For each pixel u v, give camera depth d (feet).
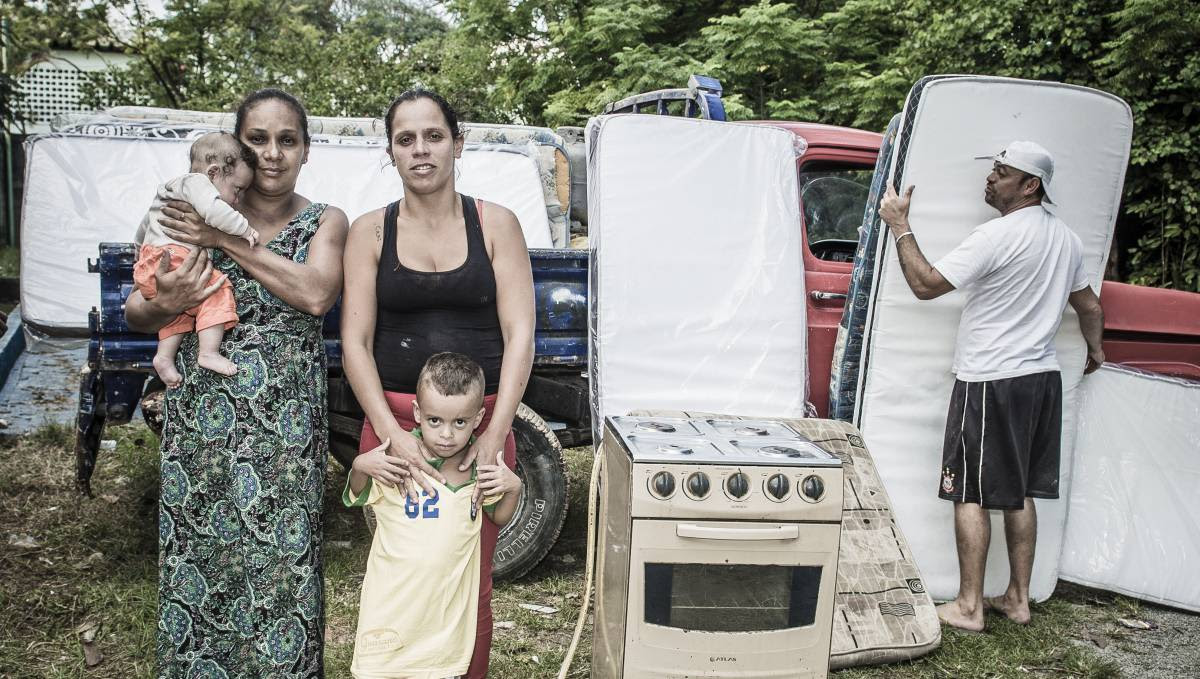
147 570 12.55
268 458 7.82
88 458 11.57
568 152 20.27
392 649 7.72
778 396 12.69
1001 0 30.42
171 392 7.97
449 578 7.77
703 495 7.63
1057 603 13.06
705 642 7.80
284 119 7.94
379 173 17.87
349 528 14.76
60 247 18.78
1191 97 28.96
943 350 12.67
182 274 7.47
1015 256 11.31
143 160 19.48
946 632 11.75
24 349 24.79
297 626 7.91
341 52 45.06
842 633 10.80
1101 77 30.09
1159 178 29.86
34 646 10.46
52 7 45.06
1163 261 30.81
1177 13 27.02
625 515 7.86
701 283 12.53
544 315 12.44
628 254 12.27
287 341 8.00
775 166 13.14
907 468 12.81
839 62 38.34
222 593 7.99
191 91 45.80
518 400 8.11
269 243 8.05
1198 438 13.74
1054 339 13.15
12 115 46.24
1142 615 12.91
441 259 8.09
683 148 12.79
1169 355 15.01
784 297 12.82
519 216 18.30
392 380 8.32
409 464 7.80
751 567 7.86
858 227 15.30
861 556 11.49
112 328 11.14
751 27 37.01
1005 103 12.28
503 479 7.90
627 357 12.15
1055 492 11.94
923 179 12.25
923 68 33.12
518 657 10.69
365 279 8.23
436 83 44.47
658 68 37.04
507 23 45.24
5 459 16.93
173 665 8.04
